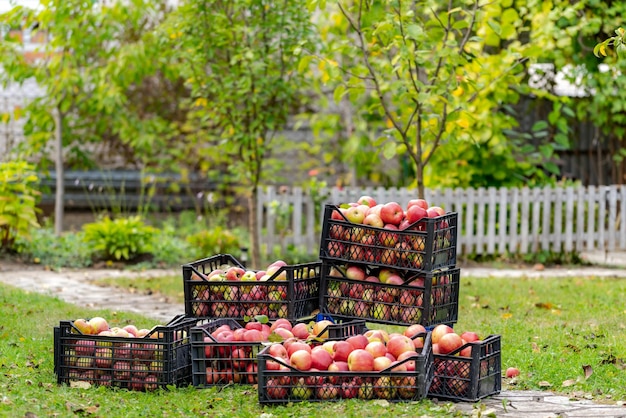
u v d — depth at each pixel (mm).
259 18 11945
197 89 12250
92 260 13273
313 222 13602
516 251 13875
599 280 11414
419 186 9781
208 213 17125
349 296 6434
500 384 5824
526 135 14469
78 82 14469
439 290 6352
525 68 15930
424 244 6176
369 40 9625
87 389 5766
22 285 11086
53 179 16984
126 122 15500
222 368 5883
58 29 14195
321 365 5523
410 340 5727
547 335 7531
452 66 9258
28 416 4867
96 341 5867
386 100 15656
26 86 17156
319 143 17516
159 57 14484
